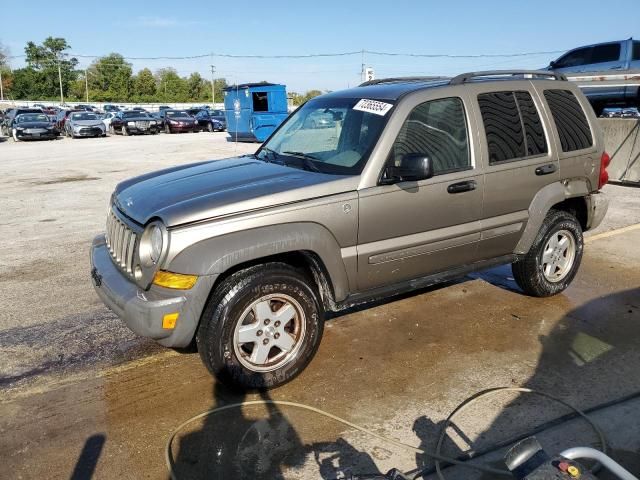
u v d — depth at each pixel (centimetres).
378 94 439
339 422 334
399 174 379
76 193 1145
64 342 443
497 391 365
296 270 367
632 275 591
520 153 466
